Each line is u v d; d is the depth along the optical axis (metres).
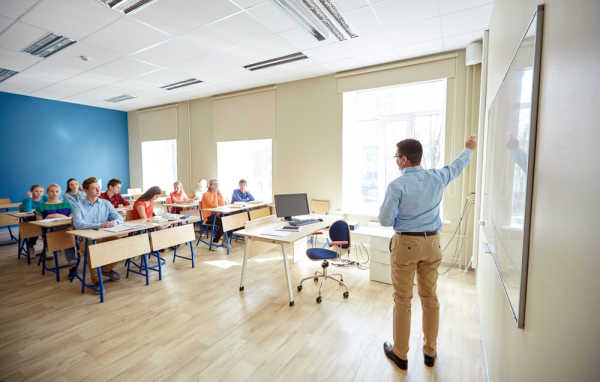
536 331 0.92
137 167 8.31
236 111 6.25
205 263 4.34
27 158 6.66
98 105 7.58
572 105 0.70
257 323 2.66
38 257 4.59
